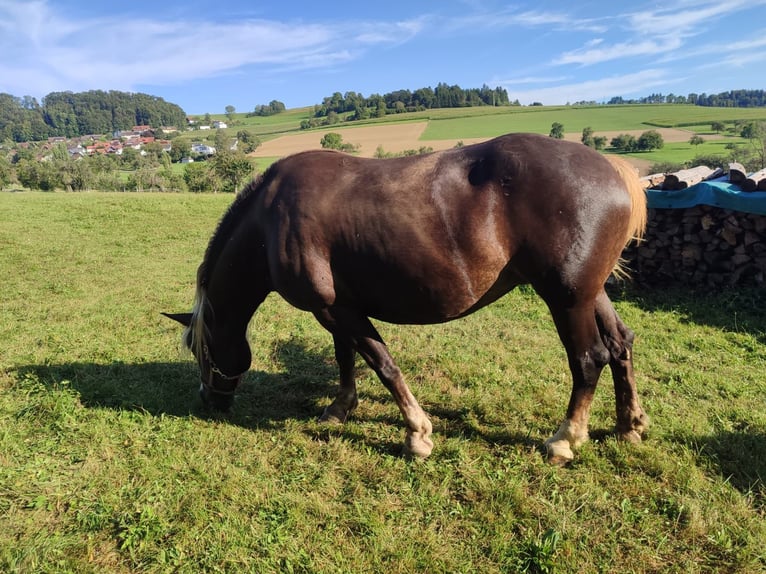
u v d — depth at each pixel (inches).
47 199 735.7
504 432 142.0
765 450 127.0
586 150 116.4
